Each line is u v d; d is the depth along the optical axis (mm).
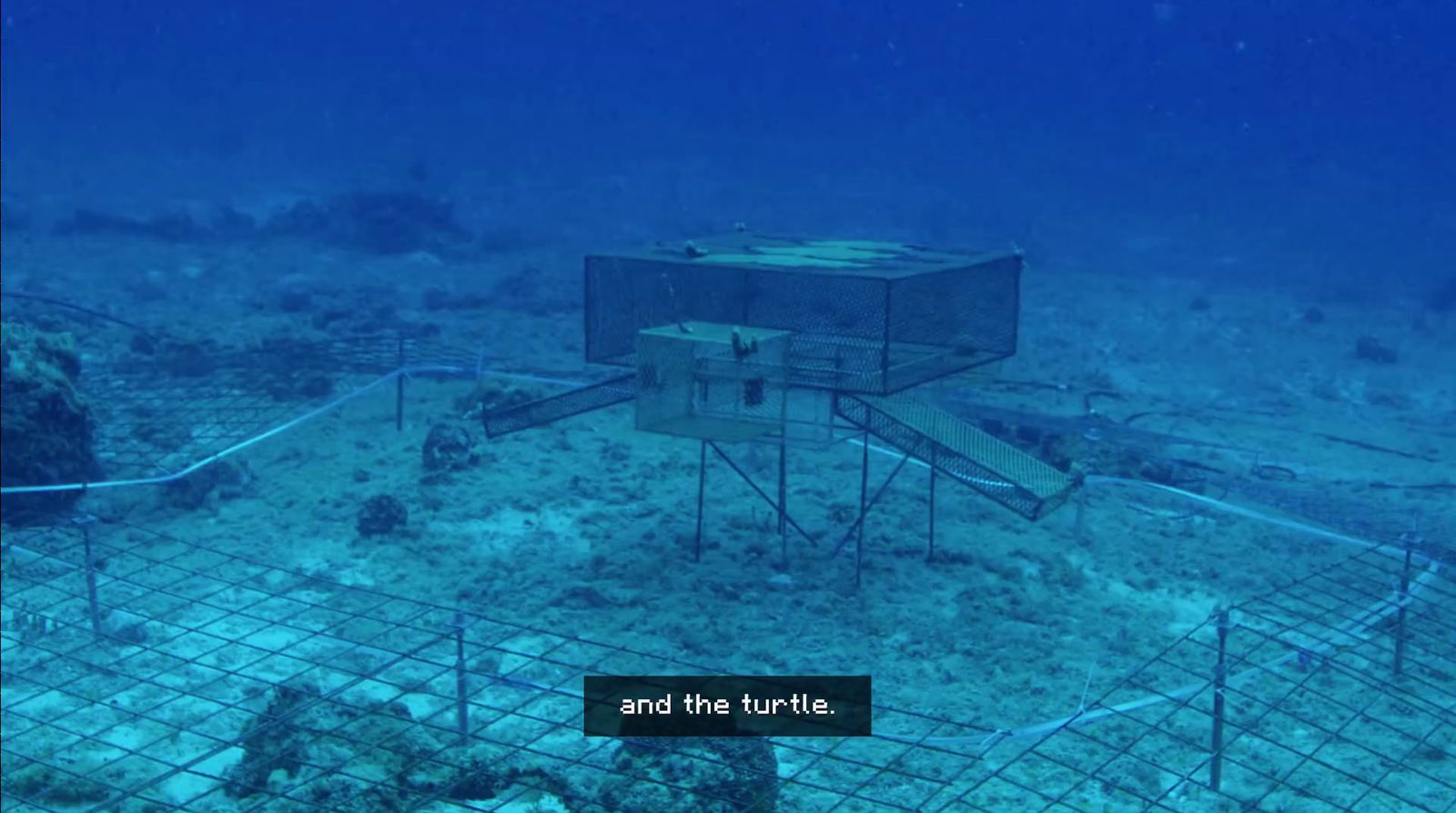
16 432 15070
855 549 14922
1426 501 17438
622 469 17766
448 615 12727
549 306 30391
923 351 13312
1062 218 53156
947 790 9477
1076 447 18188
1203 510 16812
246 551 14430
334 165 67125
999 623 12891
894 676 11625
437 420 19953
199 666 11406
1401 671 11961
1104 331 29562
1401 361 27312
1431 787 9820
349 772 9055
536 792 9031
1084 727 10633
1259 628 12906
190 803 9055
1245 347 28359
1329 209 56969
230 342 24391
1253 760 10203
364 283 33531
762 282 13234
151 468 16734
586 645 12109
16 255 36500
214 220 43969
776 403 12789
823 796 9344
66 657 11039
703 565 14258
